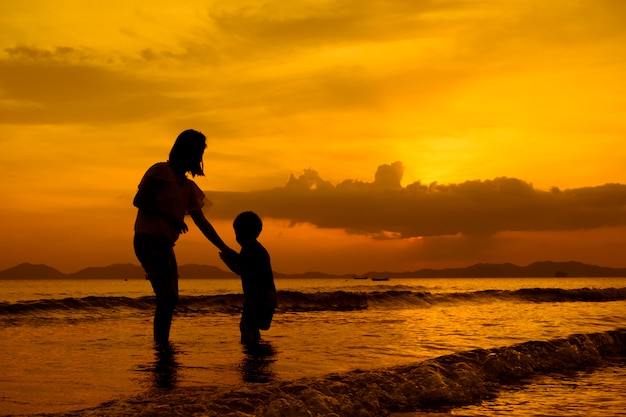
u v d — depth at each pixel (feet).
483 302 56.18
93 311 34.17
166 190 19.71
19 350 18.45
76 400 11.53
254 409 10.33
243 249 22.20
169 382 13.41
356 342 22.03
